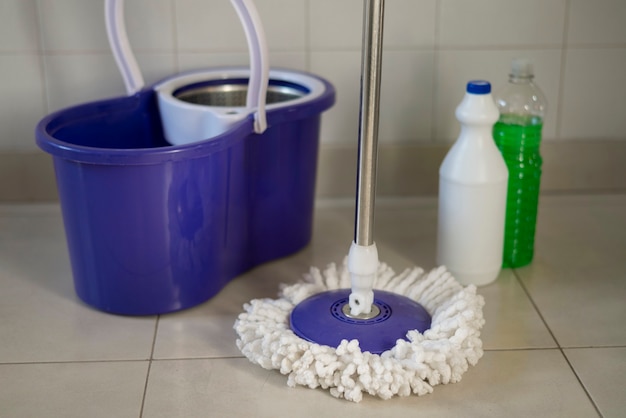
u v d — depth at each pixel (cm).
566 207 164
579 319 122
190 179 117
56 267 139
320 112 135
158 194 115
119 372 110
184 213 118
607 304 127
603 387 106
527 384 107
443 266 124
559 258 142
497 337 118
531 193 135
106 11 135
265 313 114
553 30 158
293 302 119
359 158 104
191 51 156
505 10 157
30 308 126
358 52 158
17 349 115
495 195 127
